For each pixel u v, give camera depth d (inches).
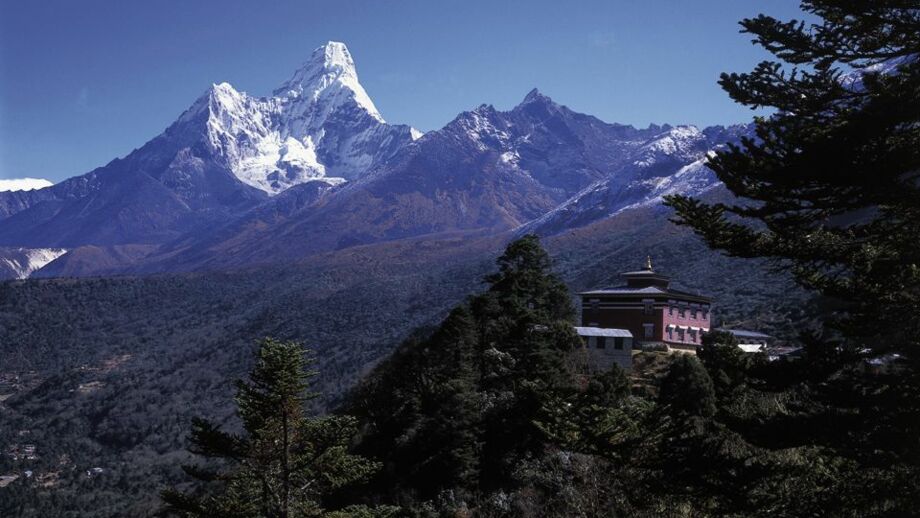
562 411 660.7
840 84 658.2
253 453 1219.9
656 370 2898.6
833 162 620.7
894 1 635.5
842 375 671.1
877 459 607.2
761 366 684.7
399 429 2401.6
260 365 1190.9
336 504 2060.8
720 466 622.5
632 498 660.7
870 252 663.1
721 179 672.4
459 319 2516.0
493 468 1973.4
